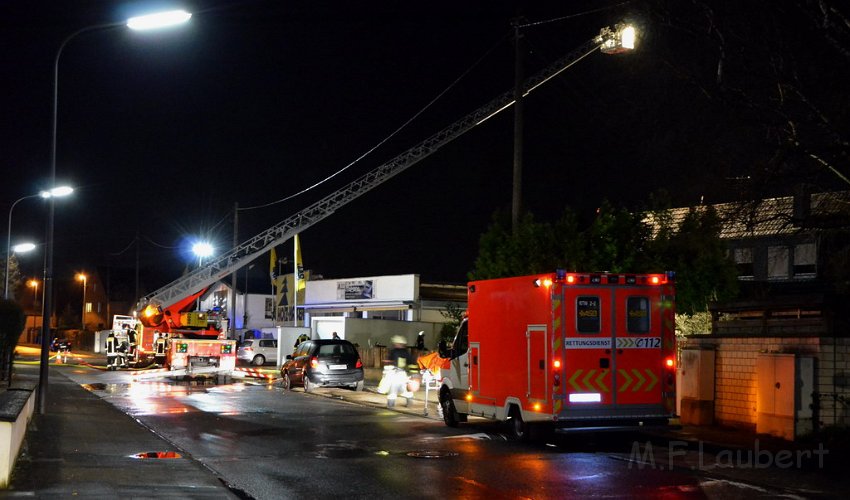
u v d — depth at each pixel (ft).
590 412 46.03
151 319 122.01
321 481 37.17
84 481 34.76
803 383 47.91
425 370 75.61
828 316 49.34
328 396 83.76
